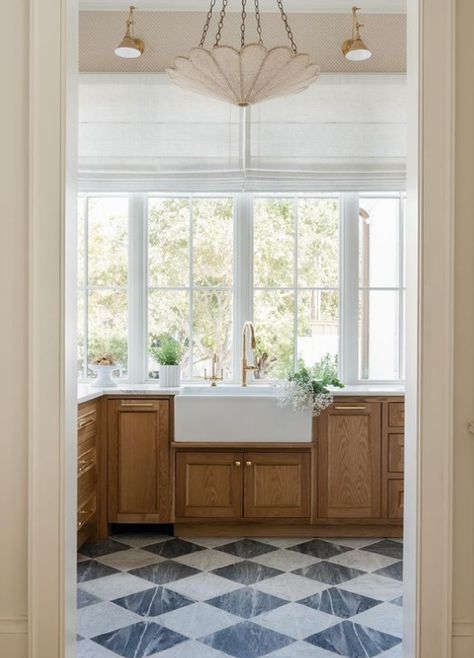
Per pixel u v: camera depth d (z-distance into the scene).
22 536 2.32
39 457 2.30
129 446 4.15
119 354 4.64
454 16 2.31
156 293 4.64
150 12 4.43
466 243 2.33
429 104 2.31
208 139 4.40
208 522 4.16
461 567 2.33
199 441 4.12
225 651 2.63
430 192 2.31
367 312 4.64
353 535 4.20
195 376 4.64
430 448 2.31
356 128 4.40
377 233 4.63
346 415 4.13
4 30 2.31
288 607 3.06
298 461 4.14
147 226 4.61
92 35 4.44
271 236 4.63
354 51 4.00
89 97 4.40
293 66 3.40
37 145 2.30
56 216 2.31
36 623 2.29
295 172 4.41
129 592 3.25
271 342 4.64
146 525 4.34
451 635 2.31
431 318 2.31
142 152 4.40
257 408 4.12
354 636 2.77
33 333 2.30
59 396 2.31
